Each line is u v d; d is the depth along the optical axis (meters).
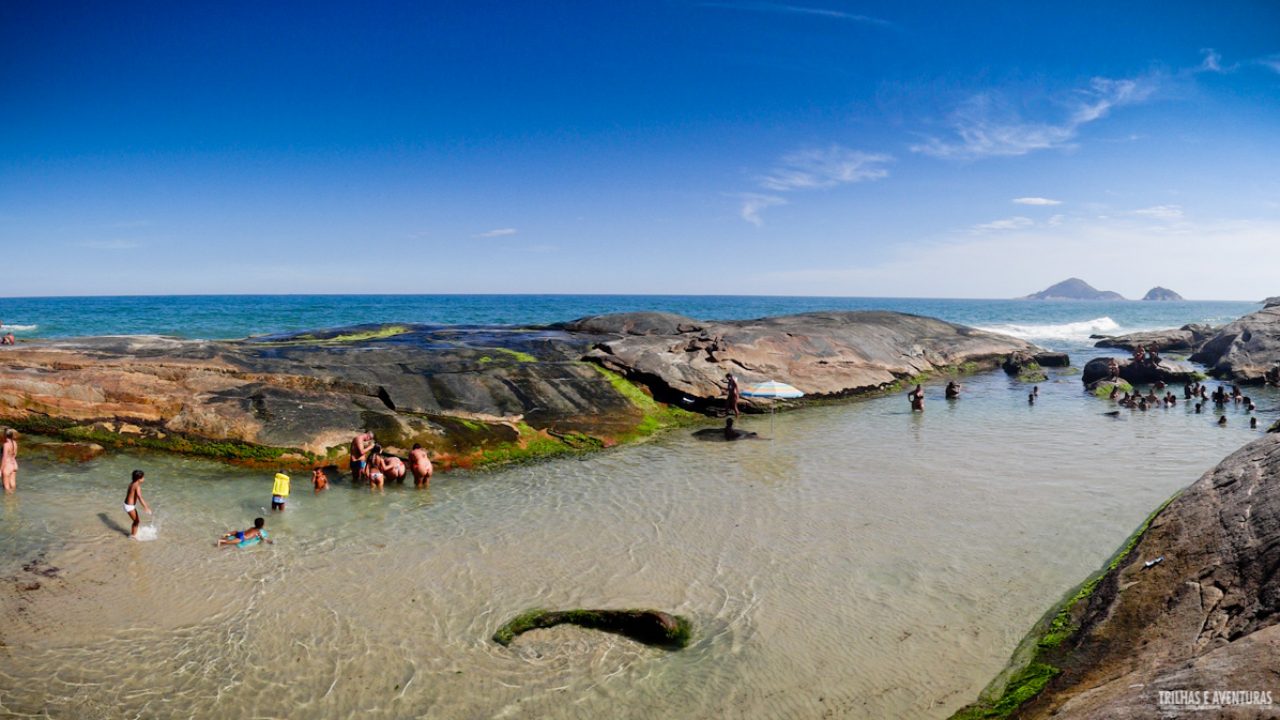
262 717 10.08
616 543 16.55
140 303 173.88
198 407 23.02
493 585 14.23
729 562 15.45
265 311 116.94
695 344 36.91
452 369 29.80
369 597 13.61
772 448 26.39
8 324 85.06
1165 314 176.25
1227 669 7.22
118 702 10.27
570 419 28.00
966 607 13.23
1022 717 9.28
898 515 18.45
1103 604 11.73
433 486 20.92
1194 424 30.84
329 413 23.61
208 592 13.66
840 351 41.88
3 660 11.06
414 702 10.48
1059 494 20.06
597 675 11.22
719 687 10.88
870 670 11.27
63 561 14.62
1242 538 10.83
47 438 22.98
